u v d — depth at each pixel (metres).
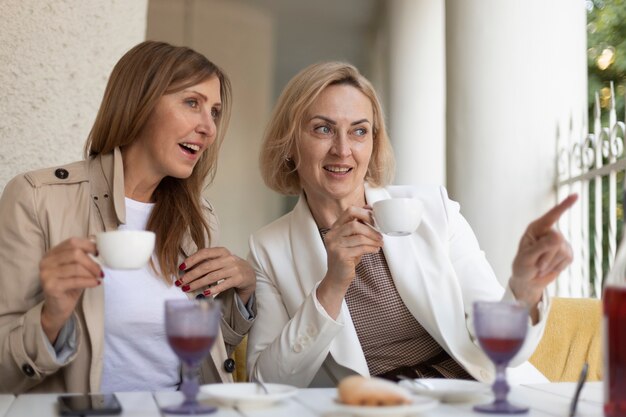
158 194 1.91
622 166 2.51
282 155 2.08
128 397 1.31
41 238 1.71
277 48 4.86
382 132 2.10
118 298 1.72
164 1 4.68
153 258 1.82
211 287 1.84
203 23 4.73
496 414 1.16
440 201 2.08
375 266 1.97
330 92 1.98
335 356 1.90
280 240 2.07
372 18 5.05
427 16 5.12
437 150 5.09
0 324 1.63
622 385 1.06
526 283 1.53
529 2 3.15
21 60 2.46
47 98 2.52
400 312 1.96
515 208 3.13
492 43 3.17
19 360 1.49
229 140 4.69
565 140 3.12
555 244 1.47
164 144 1.81
